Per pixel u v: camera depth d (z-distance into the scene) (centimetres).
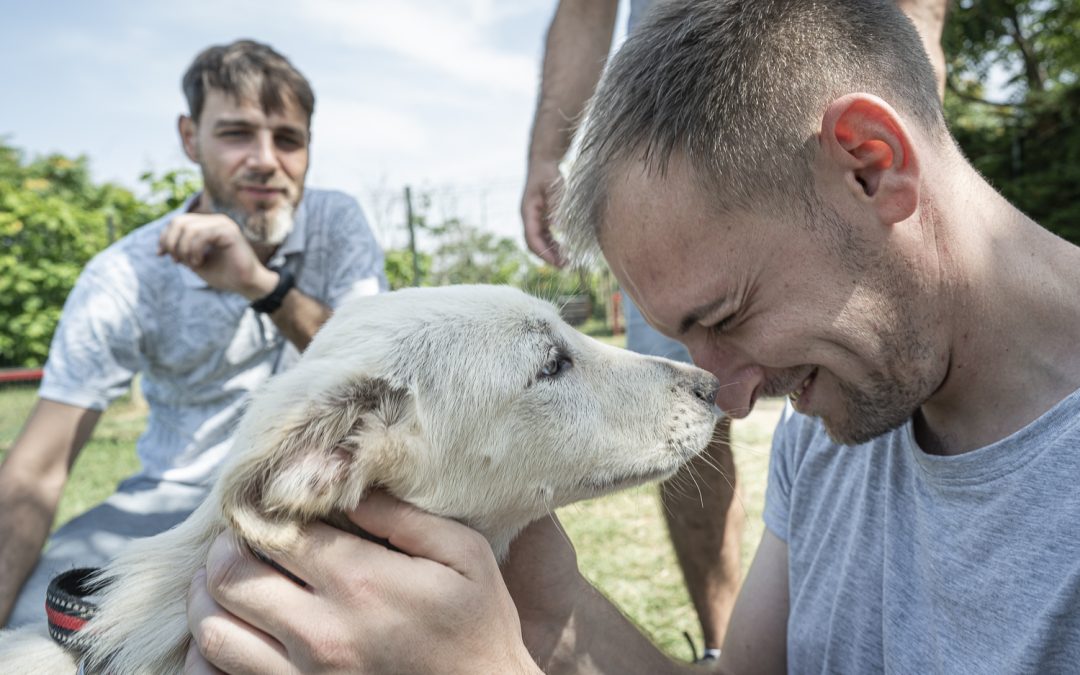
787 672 51
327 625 35
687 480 77
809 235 36
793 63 35
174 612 44
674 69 37
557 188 58
